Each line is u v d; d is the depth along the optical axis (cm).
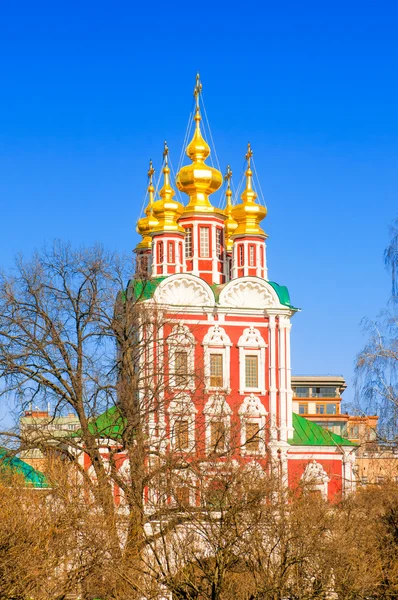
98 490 6109
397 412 6166
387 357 6128
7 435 7000
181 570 5822
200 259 11225
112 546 5716
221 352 10631
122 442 7206
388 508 6769
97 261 7500
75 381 7256
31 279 7356
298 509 5931
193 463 6675
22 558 4997
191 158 11494
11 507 5272
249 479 6128
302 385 19825
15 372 7162
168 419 7925
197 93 11644
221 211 11406
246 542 5728
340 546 5762
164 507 6322
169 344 7962
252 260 11200
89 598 5672
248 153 11519
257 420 10562
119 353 7912
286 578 5719
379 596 6169
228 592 5775
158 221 11325
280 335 10781
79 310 7425
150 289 9512
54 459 6338
